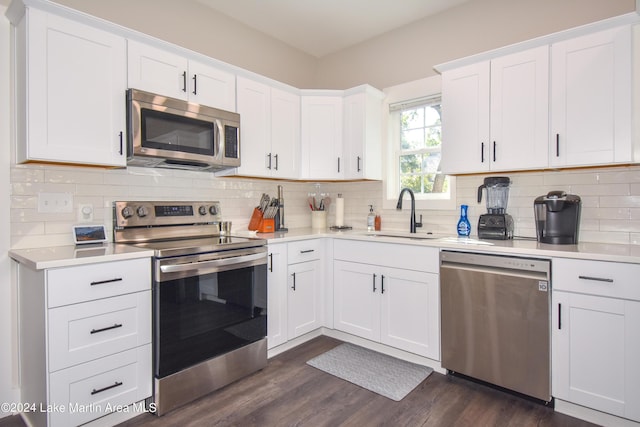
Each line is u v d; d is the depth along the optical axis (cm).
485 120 233
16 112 183
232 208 292
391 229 317
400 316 247
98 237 212
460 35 285
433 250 230
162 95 216
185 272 193
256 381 222
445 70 251
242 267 224
